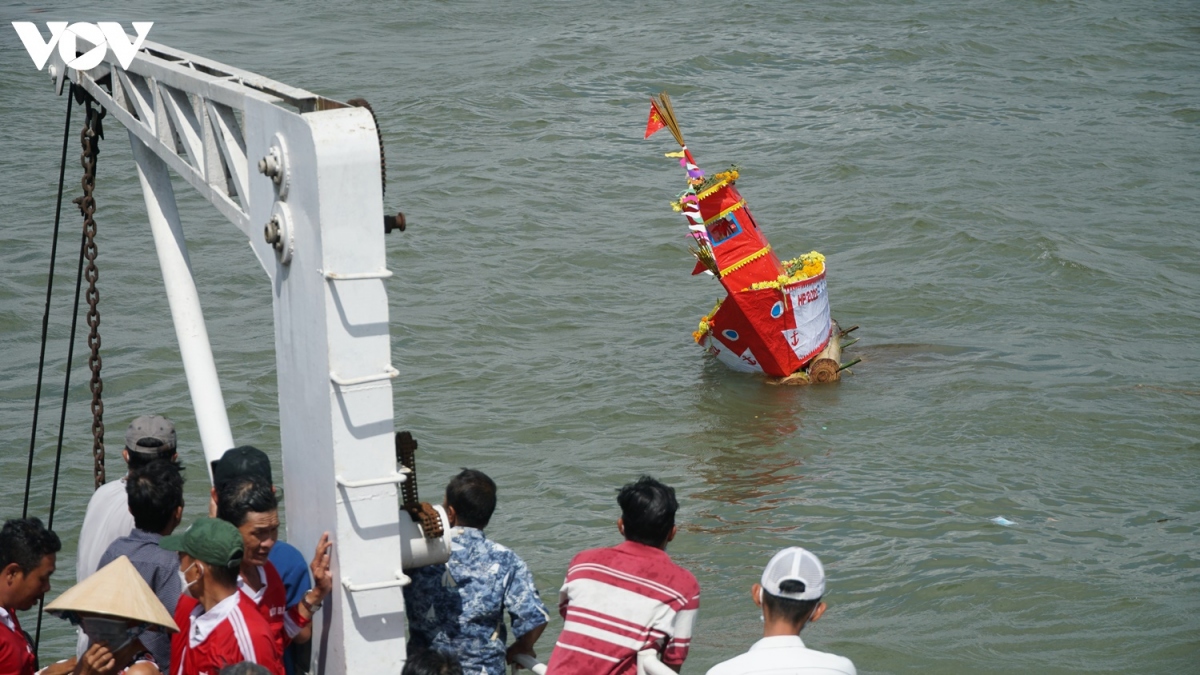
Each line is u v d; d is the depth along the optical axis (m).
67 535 16.48
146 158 8.58
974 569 15.17
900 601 14.46
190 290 8.52
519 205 33.16
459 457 19.45
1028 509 17.12
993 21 56.22
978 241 30.30
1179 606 14.01
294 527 6.08
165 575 5.89
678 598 5.82
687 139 39.94
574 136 39.62
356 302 5.16
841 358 24.09
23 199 32.59
